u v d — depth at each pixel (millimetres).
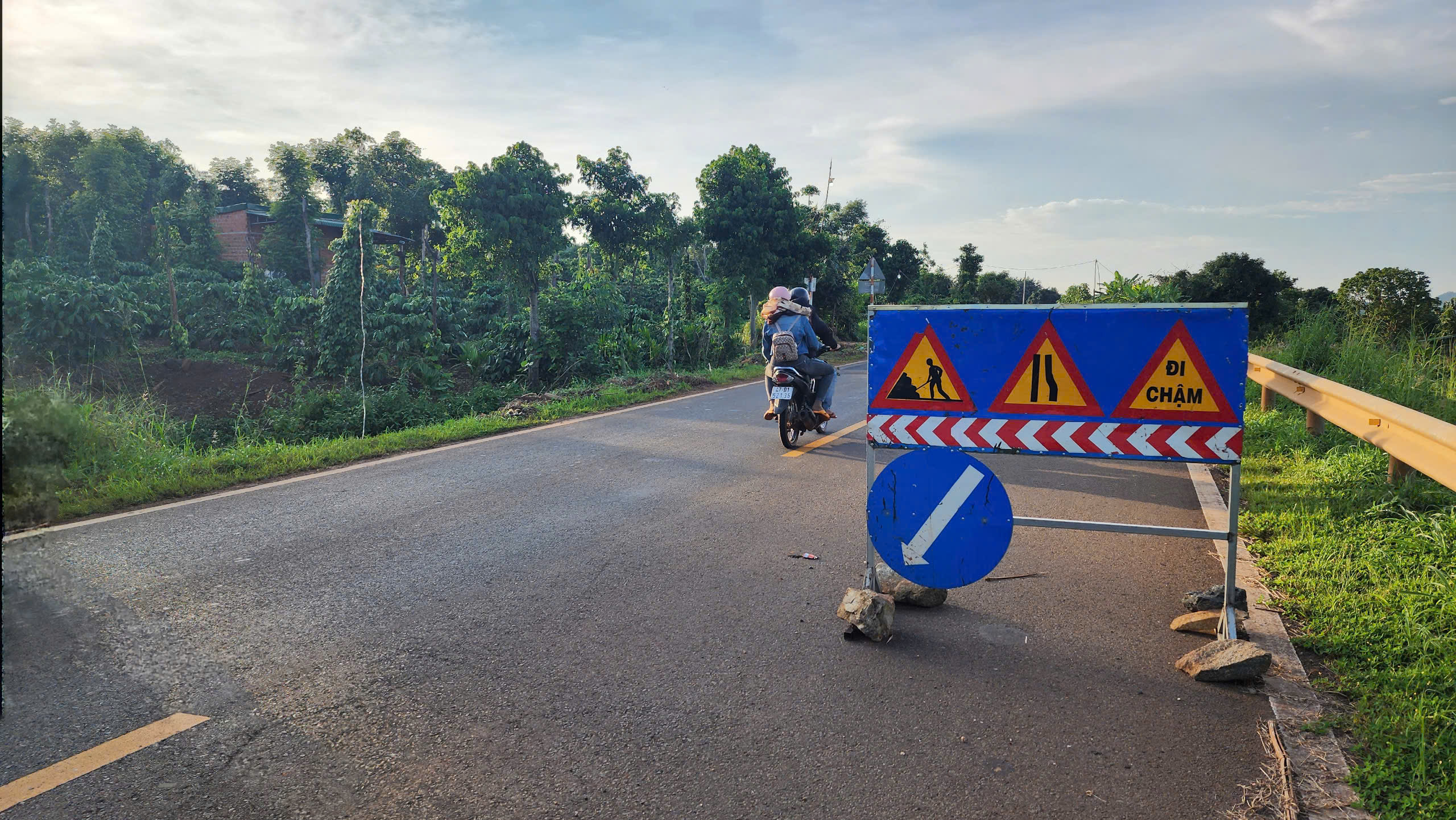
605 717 3094
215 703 3152
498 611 4125
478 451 8570
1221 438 3723
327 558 4934
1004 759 2828
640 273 32750
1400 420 5516
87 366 16344
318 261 49219
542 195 20156
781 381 8523
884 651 3691
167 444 8445
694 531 5574
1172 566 4812
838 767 2777
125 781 2639
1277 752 2822
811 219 35219
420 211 58000
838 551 5141
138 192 50125
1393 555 4551
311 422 15539
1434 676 3221
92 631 3793
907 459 4113
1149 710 3164
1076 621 4027
